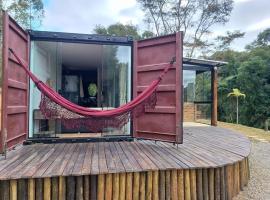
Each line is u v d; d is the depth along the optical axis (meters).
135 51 5.02
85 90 7.22
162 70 4.58
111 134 5.18
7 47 3.55
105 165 3.27
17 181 2.89
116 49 5.39
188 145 4.80
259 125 14.95
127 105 4.30
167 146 4.63
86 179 3.09
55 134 5.11
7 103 3.54
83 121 4.27
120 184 3.14
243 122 15.59
